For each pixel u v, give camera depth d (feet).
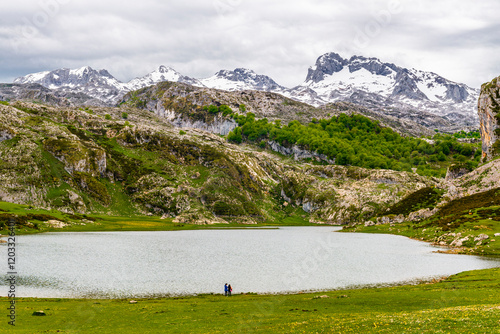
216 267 371.35
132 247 526.57
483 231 478.18
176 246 552.41
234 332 151.33
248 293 264.52
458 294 211.61
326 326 151.02
